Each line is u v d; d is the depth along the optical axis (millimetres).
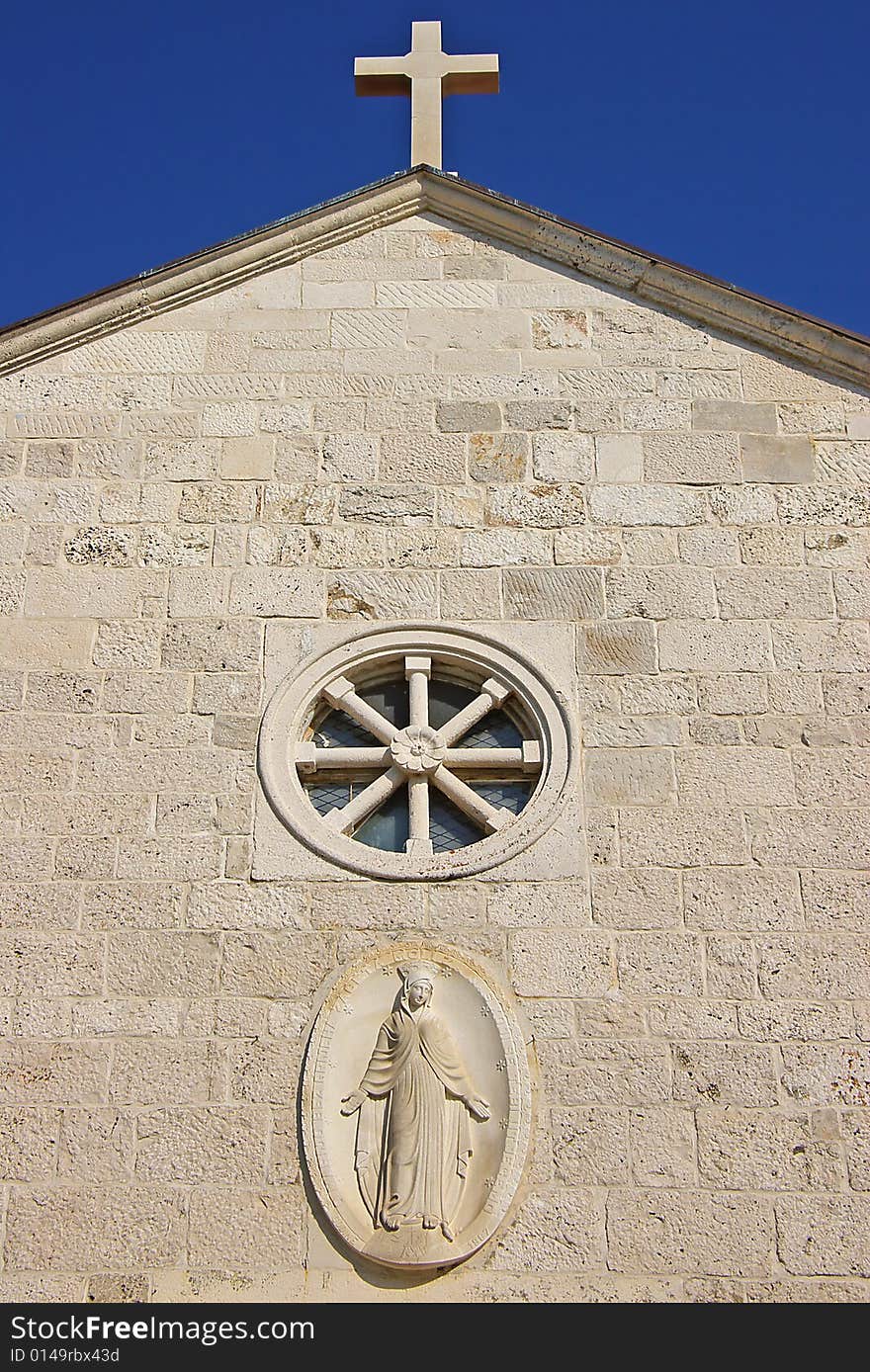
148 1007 8445
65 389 10508
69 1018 8422
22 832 8938
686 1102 8188
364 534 9969
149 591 9750
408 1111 8094
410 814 9180
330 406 10445
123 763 9164
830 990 8484
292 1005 8453
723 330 10734
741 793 9055
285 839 8922
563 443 10305
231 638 9609
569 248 11000
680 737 9234
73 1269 7820
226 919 8688
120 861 8859
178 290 10820
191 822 8984
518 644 9578
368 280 10953
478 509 10055
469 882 8781
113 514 10031
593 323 10773
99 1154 8078
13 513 10031
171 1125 8148
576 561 9859
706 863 8836
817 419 10398
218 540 9938
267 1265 7812
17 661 9477
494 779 9391
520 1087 8164
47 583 9766
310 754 9273
